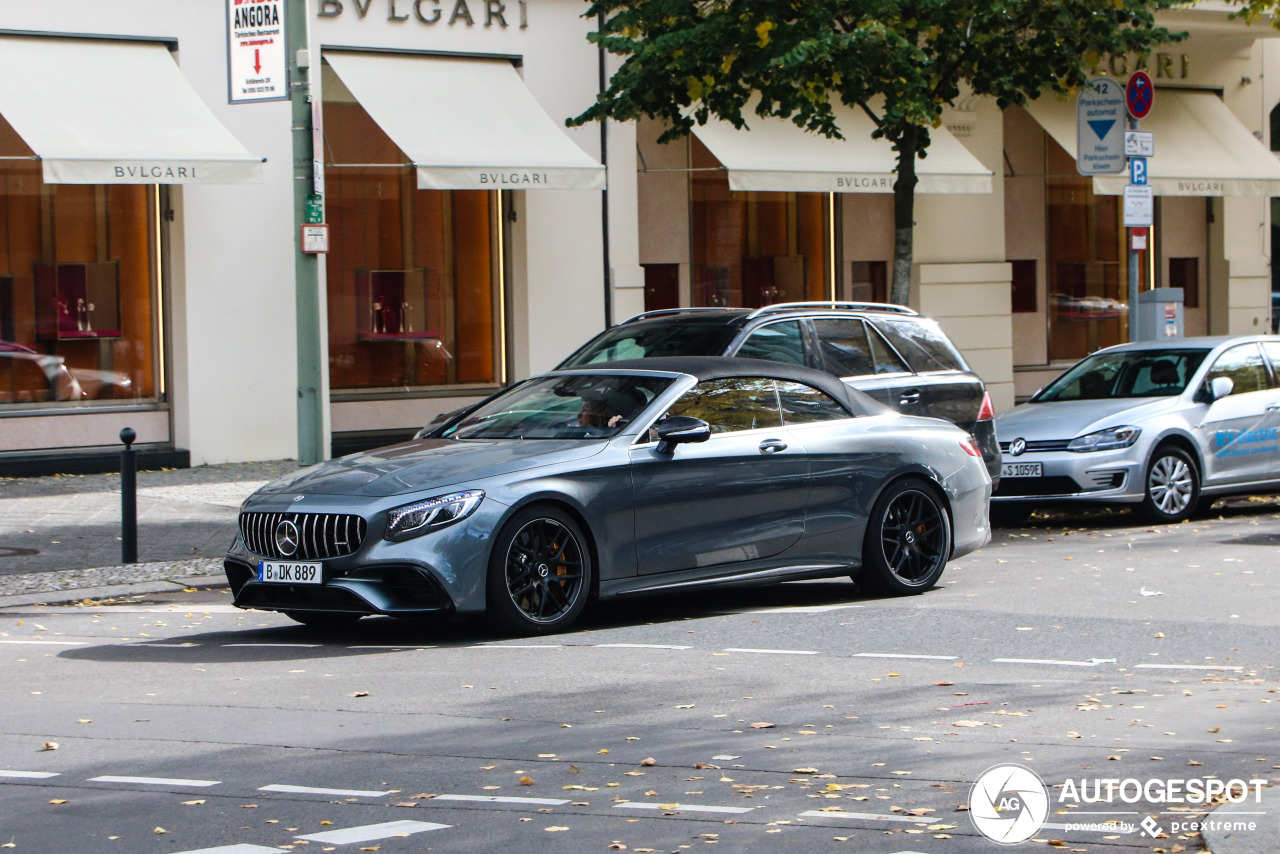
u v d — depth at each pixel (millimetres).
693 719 6879
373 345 19391
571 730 6695
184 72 17812
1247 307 26906
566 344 20312
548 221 20109
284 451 18547
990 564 12094
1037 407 15227
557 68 20000
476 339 20109
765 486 9703
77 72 17000
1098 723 6719
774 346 12109
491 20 19547
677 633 9102
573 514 9039
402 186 19516
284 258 18453
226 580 11688
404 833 5176
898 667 8031
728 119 17594
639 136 20844
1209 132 25031
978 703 7148
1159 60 25172
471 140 18438
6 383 17312
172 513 14633
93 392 17812
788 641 8812
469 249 20031
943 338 13031
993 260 23891
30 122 16172
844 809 5426
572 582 9070
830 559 10062
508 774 5965
